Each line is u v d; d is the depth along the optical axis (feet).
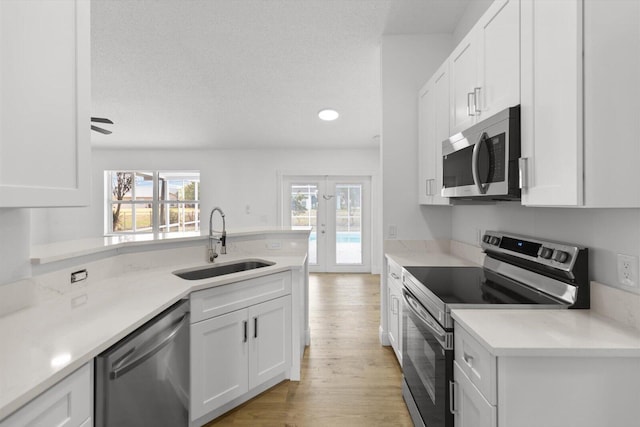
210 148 18.81
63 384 2.91
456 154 6.31
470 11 8.25
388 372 8.26
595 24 3.44
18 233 4.49
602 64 3.45
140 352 3.99
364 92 12.94
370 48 10.25
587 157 3.46
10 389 2.48
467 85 6.12
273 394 7.30
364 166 19.13
